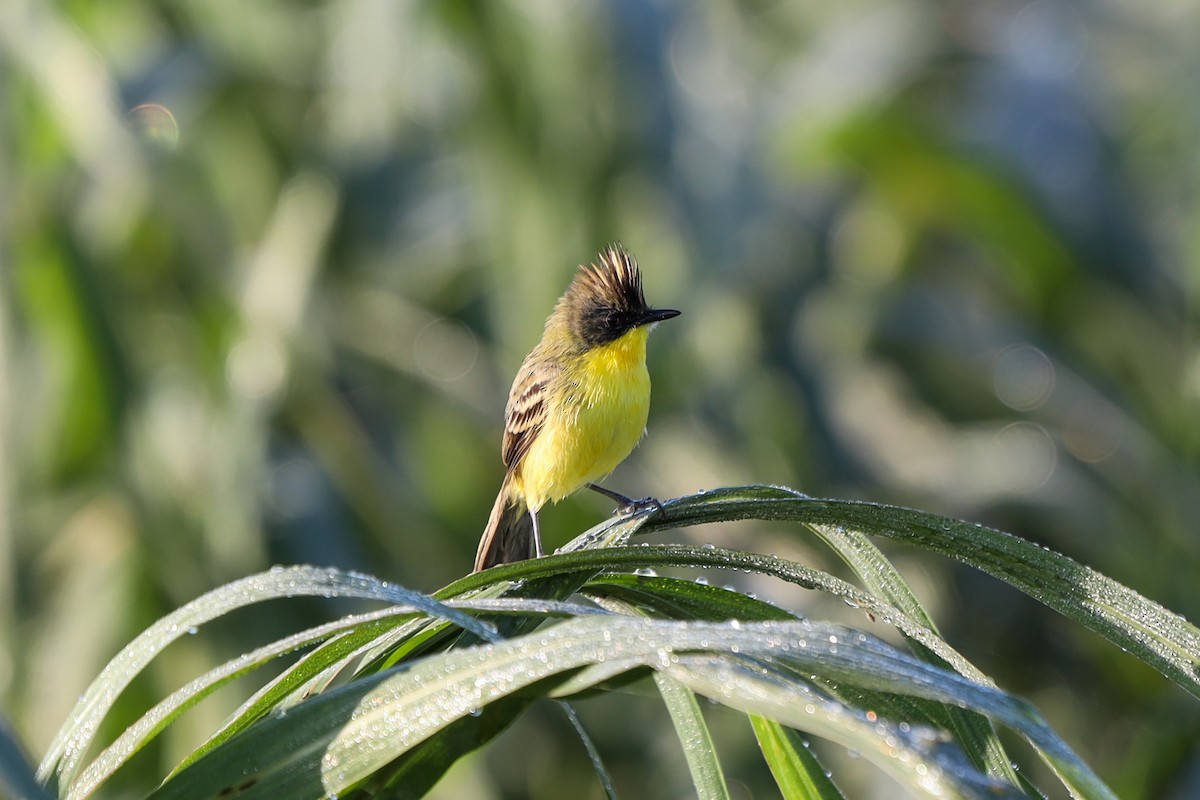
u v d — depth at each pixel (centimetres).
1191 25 1608
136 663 462
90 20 1341
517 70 1273
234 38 1366
